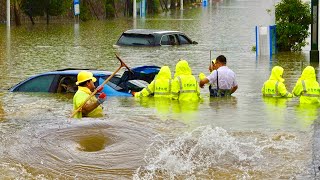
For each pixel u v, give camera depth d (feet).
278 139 38.11
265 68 79.05
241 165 33.53
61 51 100.48
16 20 163.43
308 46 107.65
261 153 35.24
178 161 33.96
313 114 46.42
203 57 92.48
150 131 39.93
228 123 43.09
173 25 167.43
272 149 35.96
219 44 114.52
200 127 41.14
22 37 127.44
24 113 45.91
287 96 54.29
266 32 95.61
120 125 41.19
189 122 43.32
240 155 34.94
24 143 36.94
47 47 107.04
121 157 34.65
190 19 192.13
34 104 50.06
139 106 49.60
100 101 44.91
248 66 81.46
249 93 57.41
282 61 87.45
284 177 31.63
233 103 51.62
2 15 167.73
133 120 43.47
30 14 170.09
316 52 86.07
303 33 100.94
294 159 34.12
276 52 99.60
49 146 36.42
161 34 110.52
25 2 168.86
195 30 149.38
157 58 90.94
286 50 101.81
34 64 83.05
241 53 98.68
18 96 54.19
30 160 34.24
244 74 72.90
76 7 178.09
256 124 42.68
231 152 35.35
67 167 33.35
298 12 100.48
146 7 229.25
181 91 52.85
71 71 56.70
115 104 50.24
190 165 33.58
